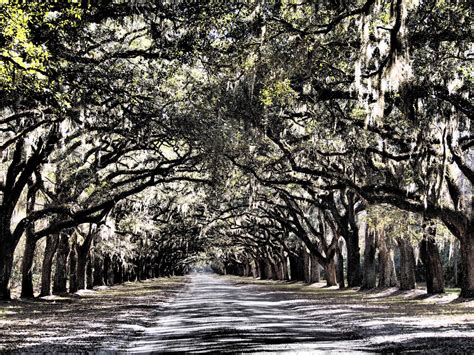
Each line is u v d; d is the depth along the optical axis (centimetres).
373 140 2320
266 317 1931
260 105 1966
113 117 2172
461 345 1124
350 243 3891
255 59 1584
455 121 1739
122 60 2011
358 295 3170
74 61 1508
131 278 7594
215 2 1547
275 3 1506
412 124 1667
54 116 1867
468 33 1509
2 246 2473
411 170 2069
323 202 3953
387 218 2669
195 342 1271
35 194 2967
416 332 1366
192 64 1802
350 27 1527
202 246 8531
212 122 2139
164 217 5278
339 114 2158
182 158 2694
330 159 2523
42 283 3128
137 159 3275
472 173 2038
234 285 5862
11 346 1185
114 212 3988
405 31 1153
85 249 4097
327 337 1356
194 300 3091
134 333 1484
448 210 2198
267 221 5866
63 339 1317
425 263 2808
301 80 1827
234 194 3956
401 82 1435
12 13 1077
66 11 1281
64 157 2628
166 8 1498
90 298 3188
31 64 1120
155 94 2042
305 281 5612
